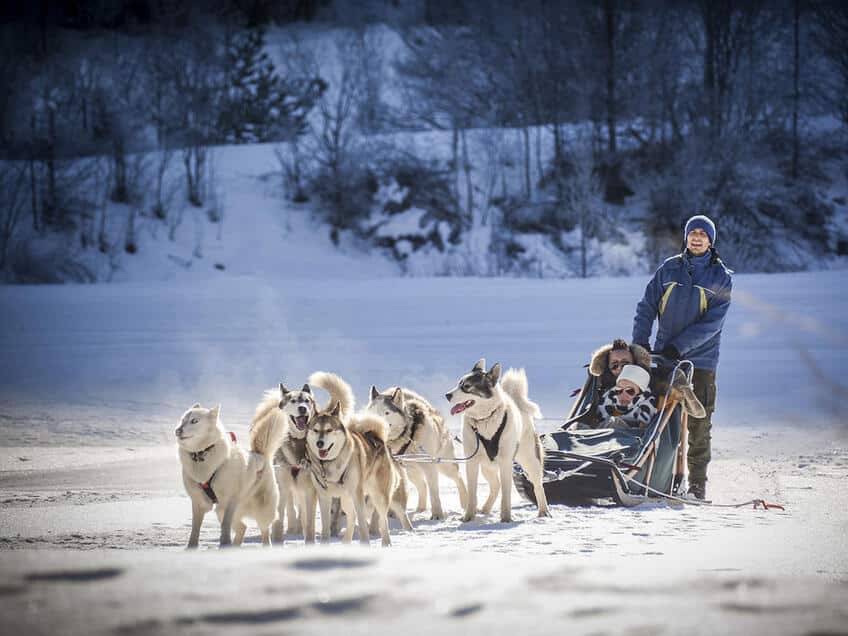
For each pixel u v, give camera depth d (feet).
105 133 185.98
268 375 64.54
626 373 30.35
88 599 7.51
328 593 7.79
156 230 171.12
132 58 214.07
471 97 206.69
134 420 50.34
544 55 203.51
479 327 87.97
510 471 26.48
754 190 176.45
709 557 15.44
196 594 7.72
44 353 74.59
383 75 222.07
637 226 175.22
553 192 183.11
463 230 177.58
